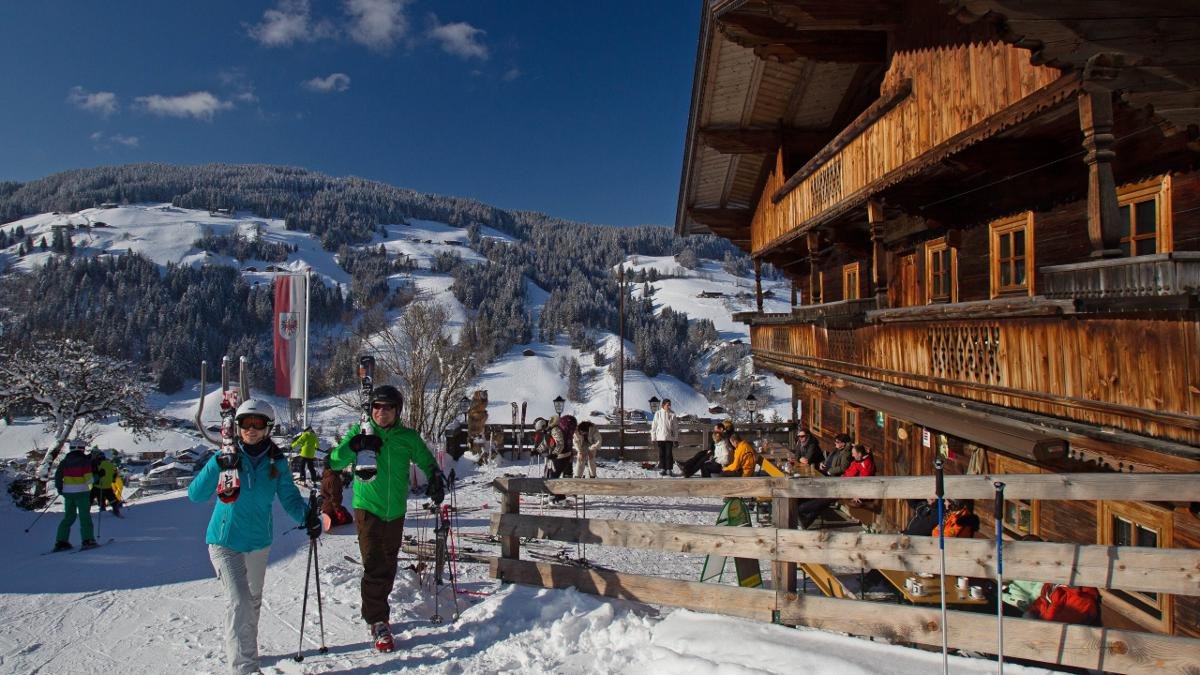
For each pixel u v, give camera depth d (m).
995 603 6.62
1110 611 6.62
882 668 4.26
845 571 9.19
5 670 5.11
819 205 12.82
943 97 8.06
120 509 12.91
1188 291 4.28
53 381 37.34
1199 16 5.33
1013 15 5.38
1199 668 3.86
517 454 22.00
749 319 20.56
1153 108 5.30
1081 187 7.25
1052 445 5.67
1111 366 5.24
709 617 5.25
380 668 4.87
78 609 6.61
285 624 5.84
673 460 20.03
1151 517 5.93
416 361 28.41
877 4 9.25
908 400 9.20
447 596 6.55
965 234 9.86
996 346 7.02
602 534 5.89
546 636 5.25
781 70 13.52
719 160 17.72
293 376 15.27
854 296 15.43
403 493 5.46
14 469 35.78
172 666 5.10
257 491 4.86
